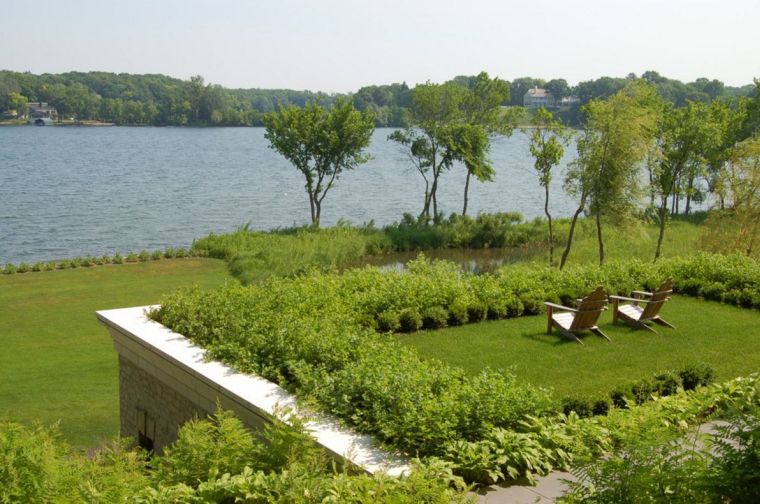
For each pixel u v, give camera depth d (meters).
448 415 8.30
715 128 34.16
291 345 10.95
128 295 28.05
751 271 17.44
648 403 9.14
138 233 48.72
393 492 6.20
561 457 8.08
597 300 13.30
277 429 7.27
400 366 9.87
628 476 5.29
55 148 130.75
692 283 17.62
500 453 7.86
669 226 45.06
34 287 28.89
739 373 11.46
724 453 5.45
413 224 46.66
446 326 14.39
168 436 12.01
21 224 50.72
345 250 38.97
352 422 8.91
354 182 88.31
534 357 12.31
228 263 35.00
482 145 50.00
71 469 5.96
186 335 12.49
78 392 17.33
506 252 41.75
